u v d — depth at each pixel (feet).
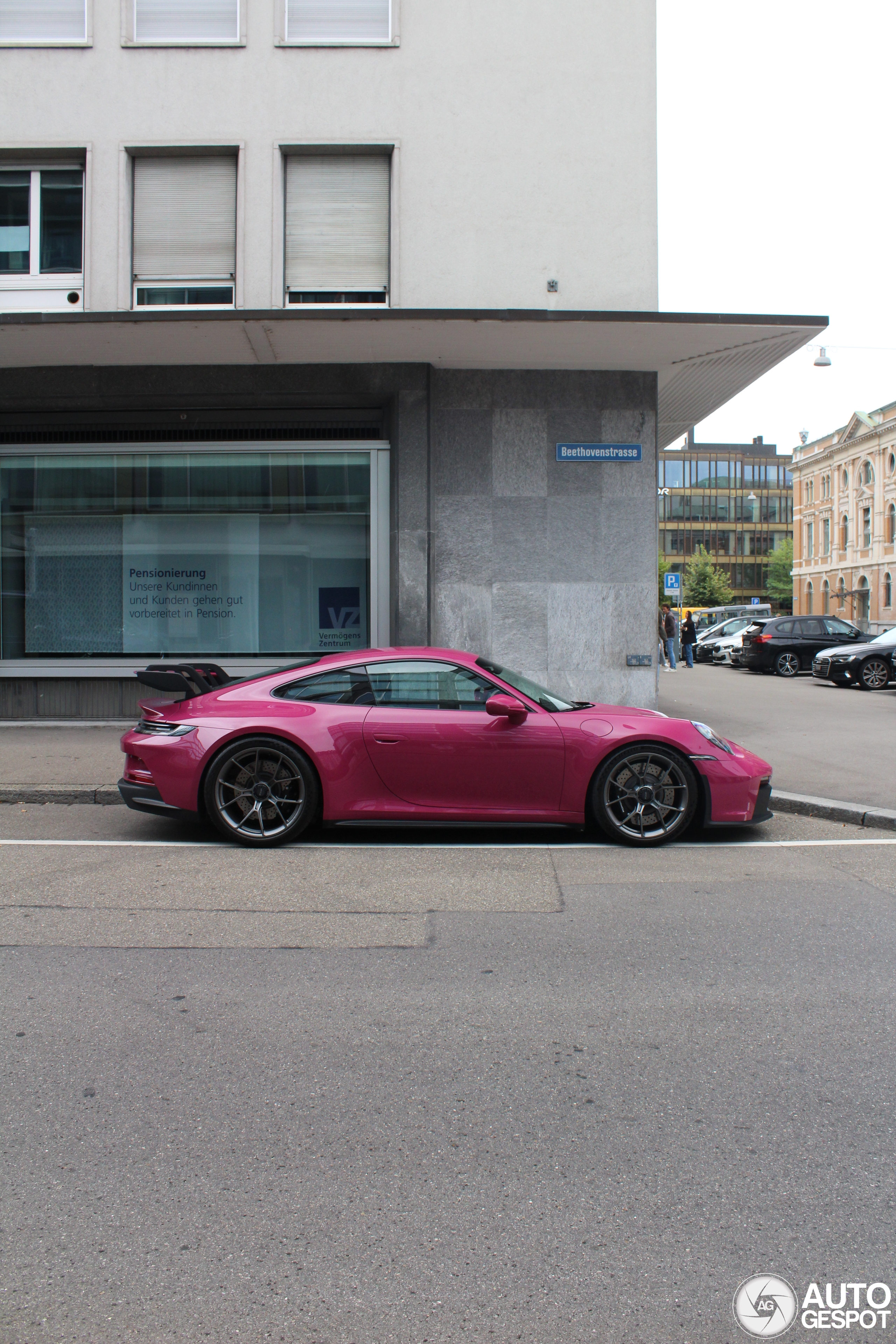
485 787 20.99
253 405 38.83
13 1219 7.89
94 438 39.75
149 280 37.45
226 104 37.14
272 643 39.88
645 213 37.52
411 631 37.63
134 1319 6.78
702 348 34.73
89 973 13.32
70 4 37.40
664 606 91.25
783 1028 11.68
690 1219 7.96
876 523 218.59
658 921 15.90
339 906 16.63
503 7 37.50
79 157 37.65
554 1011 12.12
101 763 30.48
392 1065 10.63
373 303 37.68
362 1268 7.33
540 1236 7.72
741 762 21.70
